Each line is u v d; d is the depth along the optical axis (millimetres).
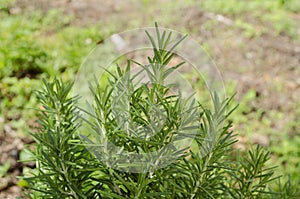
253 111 2189
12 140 1742
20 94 2010
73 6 3051
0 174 1525
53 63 2266
